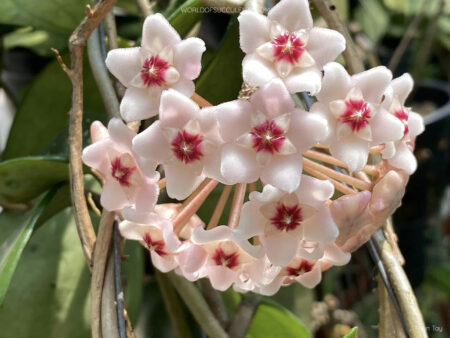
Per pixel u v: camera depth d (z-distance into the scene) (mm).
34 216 208
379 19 394
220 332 227
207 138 172
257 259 178
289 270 184
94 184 233
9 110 368
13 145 254
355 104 172
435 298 369
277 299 267
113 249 191
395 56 351
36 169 212
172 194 175
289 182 168
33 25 247
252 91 188
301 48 172
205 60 249
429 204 356
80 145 198
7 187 216
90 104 253
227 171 169
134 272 231
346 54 206
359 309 334
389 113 175
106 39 234
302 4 172
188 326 256
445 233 394
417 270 350
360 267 323
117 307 187
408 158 182
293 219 172
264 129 168
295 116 169
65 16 244
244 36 172
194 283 229
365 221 178
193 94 182
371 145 176
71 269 221
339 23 206
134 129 200
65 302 219
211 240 173
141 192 178
